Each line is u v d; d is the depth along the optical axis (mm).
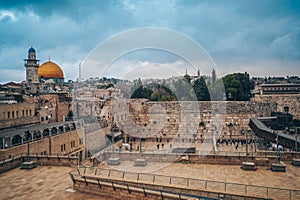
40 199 15797
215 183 17312
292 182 17703
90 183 16641
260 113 56125
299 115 59906
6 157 25359
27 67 90000
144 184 16406
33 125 41312
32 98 53406
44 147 31531
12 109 39375
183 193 14789
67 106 54219
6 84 76688
